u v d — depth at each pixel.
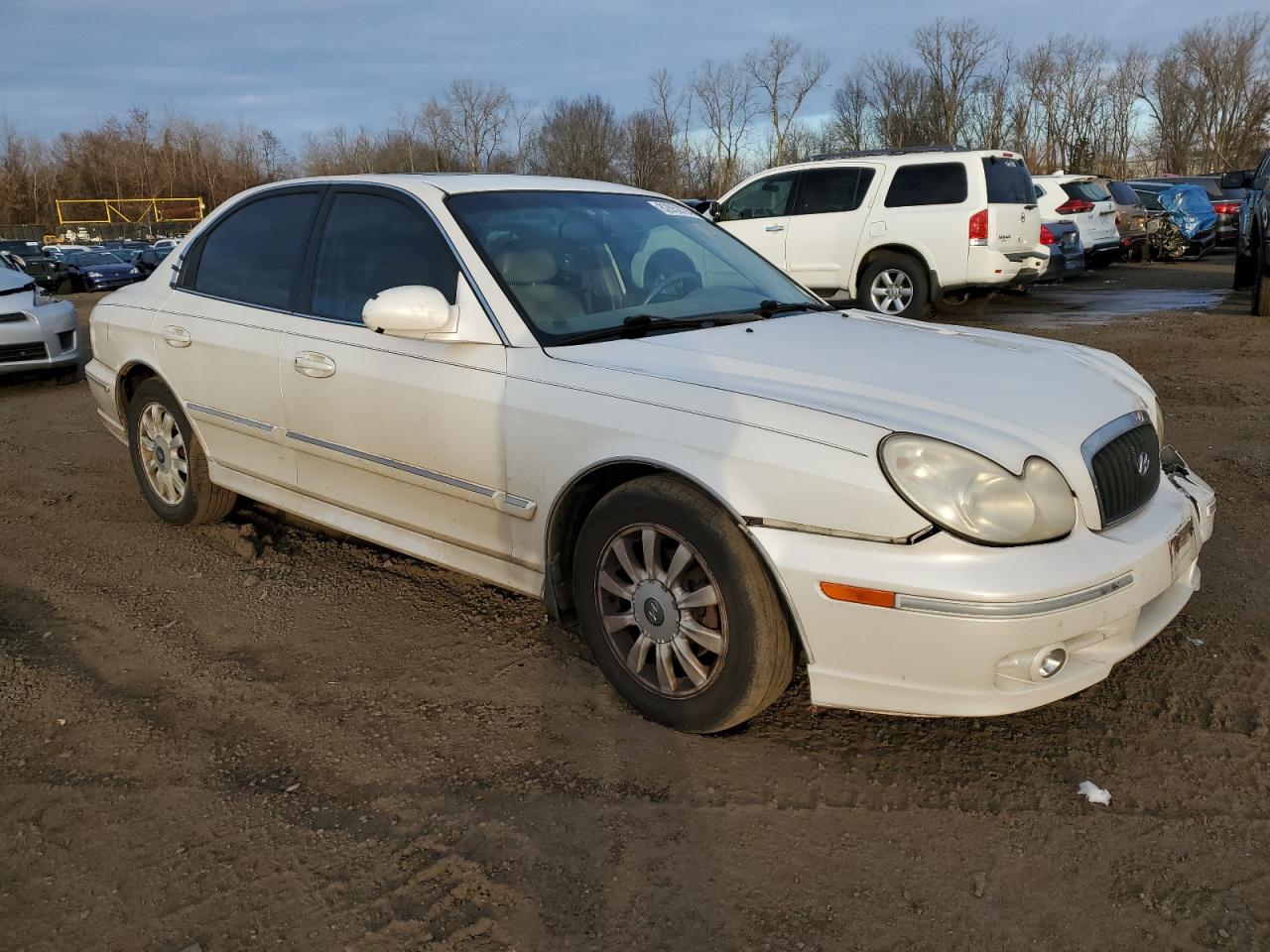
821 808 2.49
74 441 6.64
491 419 3.05
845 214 10.84
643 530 2.75
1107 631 2.49
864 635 2.40
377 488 3.54
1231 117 58.06
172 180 69.50
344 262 3.67
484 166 55.56
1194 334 9.67
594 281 3.40
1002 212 10.27
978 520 2.32
